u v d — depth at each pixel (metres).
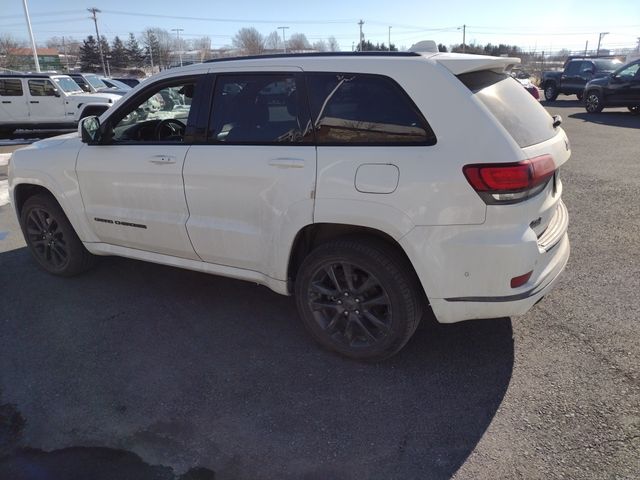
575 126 13.27
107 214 3.86
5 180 8.70
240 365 3.14
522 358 3.12
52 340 3.46
